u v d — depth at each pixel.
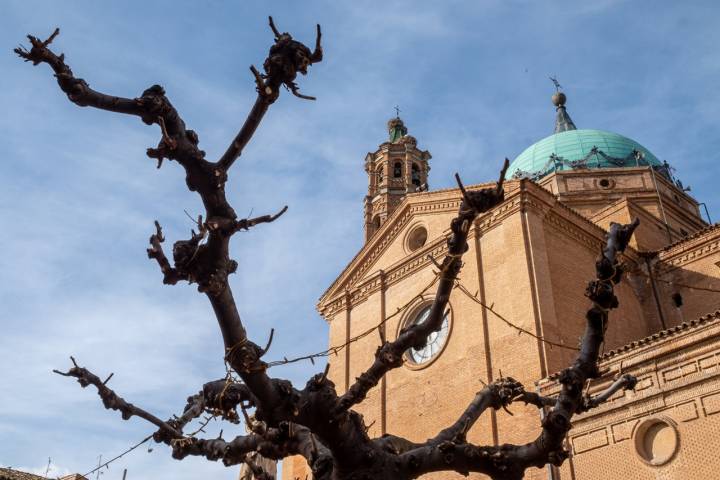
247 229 8.86
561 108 56.66
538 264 26.61
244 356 9.38
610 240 11.03
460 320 28.12
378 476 10.19
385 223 35.06
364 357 32.53
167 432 12.60
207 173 8.67
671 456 19.36
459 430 10.98
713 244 30.78
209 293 9.02
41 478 38.19
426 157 56.03
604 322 10.73
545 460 10.37
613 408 21.11
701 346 19.95
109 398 12.10
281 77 8.38
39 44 7.51
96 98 7.90
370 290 34.06
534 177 44.66
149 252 8.79
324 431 10.01
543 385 23.30
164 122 8.34
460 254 10.20
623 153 44.97
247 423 10.77
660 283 31.89
